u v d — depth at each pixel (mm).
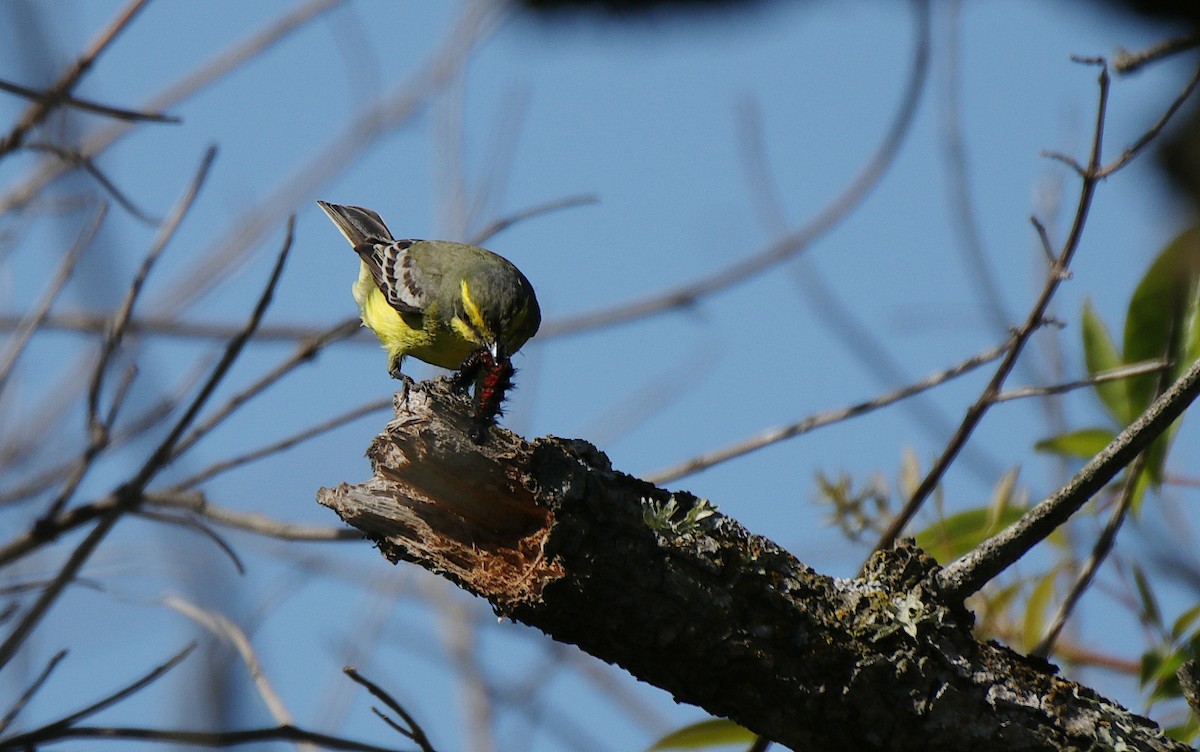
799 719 7332
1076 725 7262
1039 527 7359
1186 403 7180
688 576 7191
